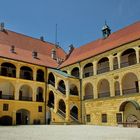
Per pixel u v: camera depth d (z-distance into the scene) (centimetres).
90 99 4278
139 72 3456
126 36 4247
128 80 3969
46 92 4791
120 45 3859
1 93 4425
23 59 4650
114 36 4694
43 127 3186
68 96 4303
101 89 4403
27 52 5203
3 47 4762
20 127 3184
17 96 4325
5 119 4209
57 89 4591
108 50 4078
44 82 4822
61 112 4484
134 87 3831
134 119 3434
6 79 4256
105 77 4056
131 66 3603
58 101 4500
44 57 5466
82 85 4559
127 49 3759
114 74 3878
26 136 1750
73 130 2495
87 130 2489
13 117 4147
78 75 4897
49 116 4578
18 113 4681
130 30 4388
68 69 4984
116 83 4016
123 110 3581
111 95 3859
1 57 4244
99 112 4009
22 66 4619
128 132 2134
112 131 2297
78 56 5191
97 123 3997
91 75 4656
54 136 1744
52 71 4844
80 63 4703
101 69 4434
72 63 4862
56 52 6147
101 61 4412
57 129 2702
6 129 2703
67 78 4391
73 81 4497
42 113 4603
